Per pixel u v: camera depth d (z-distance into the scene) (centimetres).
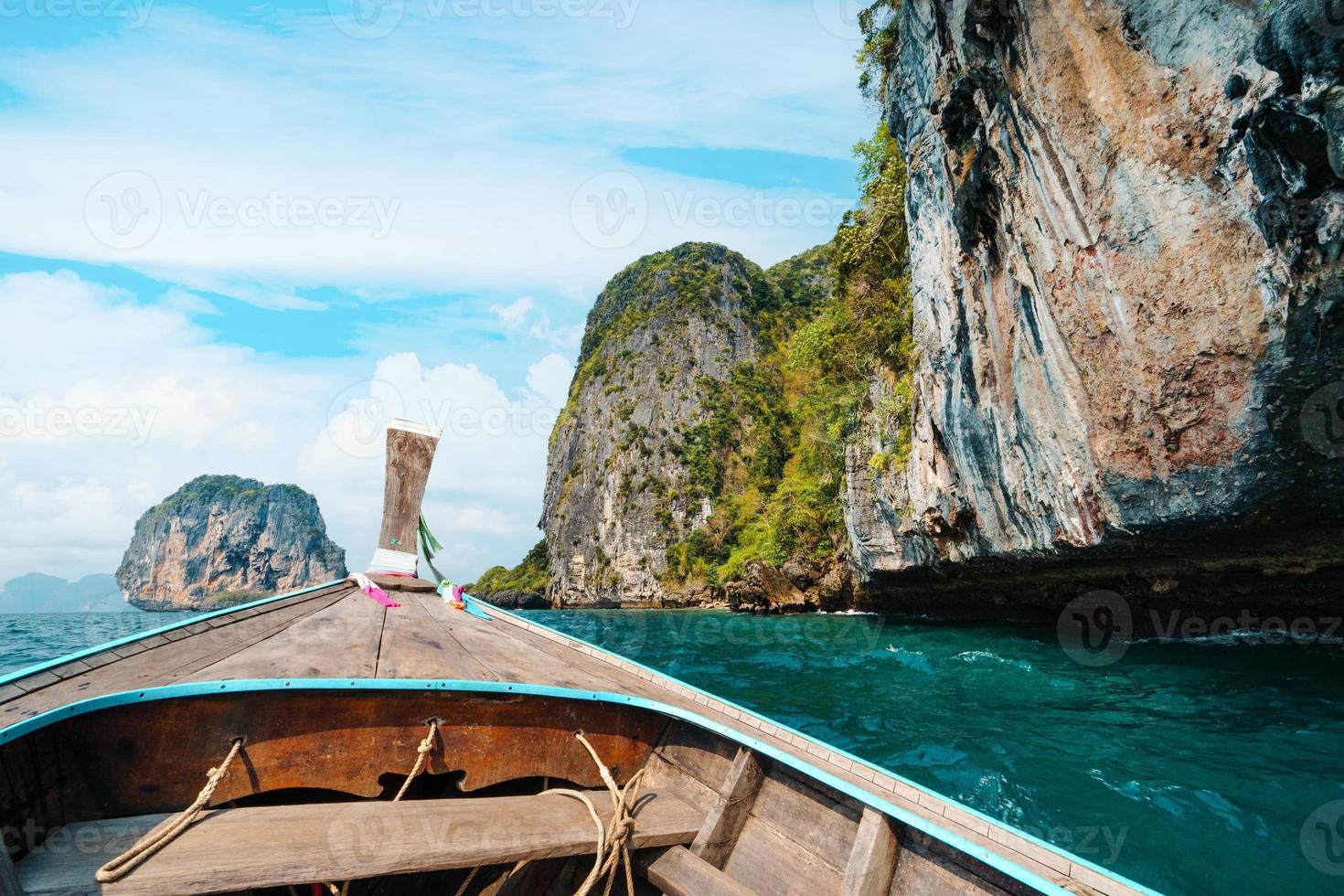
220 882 193
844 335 2588
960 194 1195
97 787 238
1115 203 870
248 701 271
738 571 4988
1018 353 1100
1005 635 1513
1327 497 762
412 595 606
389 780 304
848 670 1159
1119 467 930
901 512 1816
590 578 7144
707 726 329
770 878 276
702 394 7619
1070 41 905
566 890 296
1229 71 721
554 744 334
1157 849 406
